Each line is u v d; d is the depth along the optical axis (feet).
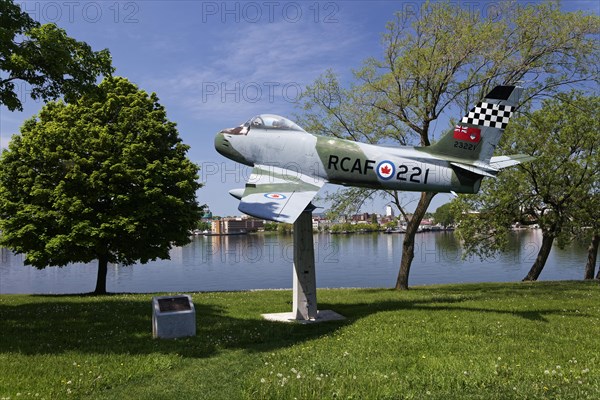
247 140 40.73
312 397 18.92
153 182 68.23
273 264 203.82
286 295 57.26
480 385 20.57
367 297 54.85
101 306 44.52
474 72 63.10
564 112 78.59
